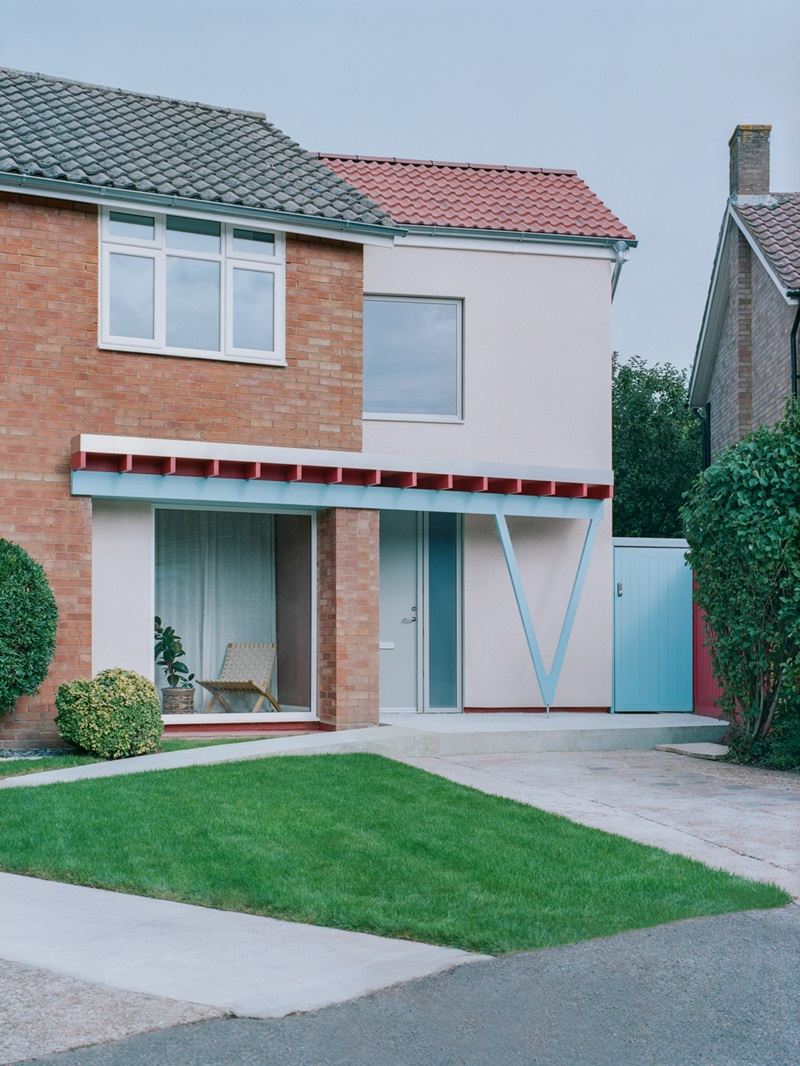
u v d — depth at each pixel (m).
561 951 5.54
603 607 15.58
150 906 6.24
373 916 5.96
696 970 5.27
